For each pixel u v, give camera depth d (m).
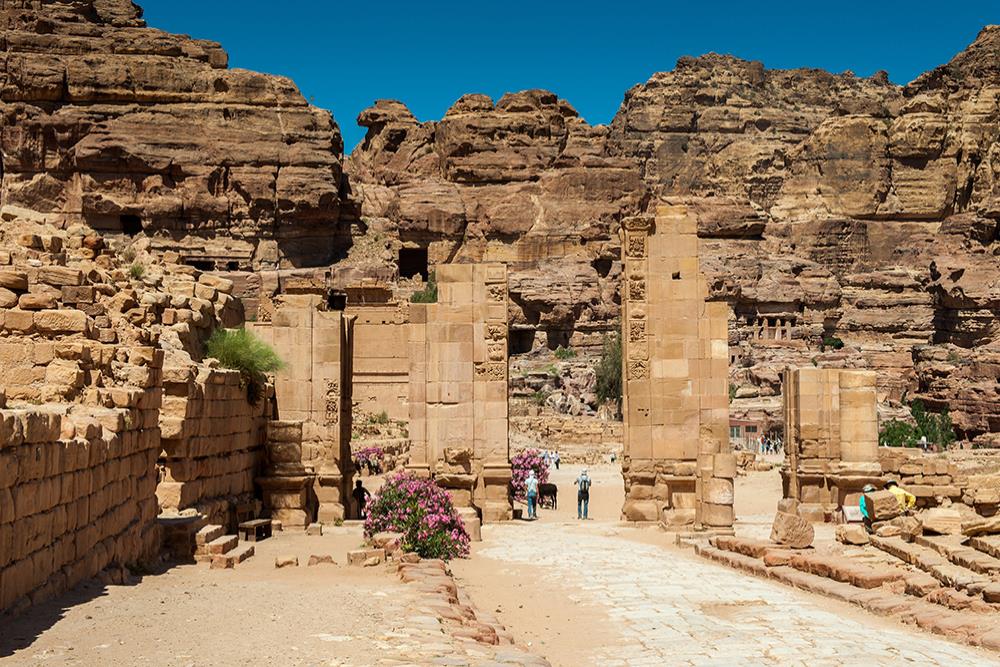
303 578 20.02
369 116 170.50
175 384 25.17
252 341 31.83
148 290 30.22
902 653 15.79
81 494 16.86
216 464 28.11
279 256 128.38
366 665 12.13
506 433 37.28
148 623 14.24
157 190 124.62
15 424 13.93
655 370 36.88
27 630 13.34
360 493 39.47
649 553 28.33
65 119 123.00
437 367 37.34
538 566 25.64
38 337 21.44
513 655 13.59
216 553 22.39
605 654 16.05
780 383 127.00
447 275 37.53
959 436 127.38
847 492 36.69
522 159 158.38
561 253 150.12
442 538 26.48
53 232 28.61
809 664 15.12
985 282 170.62
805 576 23.03
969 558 21.12
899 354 165.88
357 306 86.19
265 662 12.16
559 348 137.00
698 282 36.97
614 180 156.25
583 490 42.84
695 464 35.03
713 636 17.23
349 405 37.94
